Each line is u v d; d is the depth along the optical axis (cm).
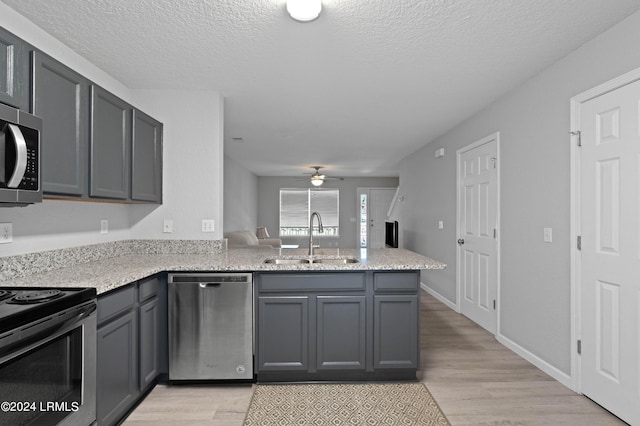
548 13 197
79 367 164
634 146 197
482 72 278
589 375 231
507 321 326
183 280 249
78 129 204
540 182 278
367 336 255
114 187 240
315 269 250
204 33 218
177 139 315
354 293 254
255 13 197
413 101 346
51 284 181
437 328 378
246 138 512
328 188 1029
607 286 216
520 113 304
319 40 228
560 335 257
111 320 194
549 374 268
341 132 475
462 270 427
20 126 154
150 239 313
